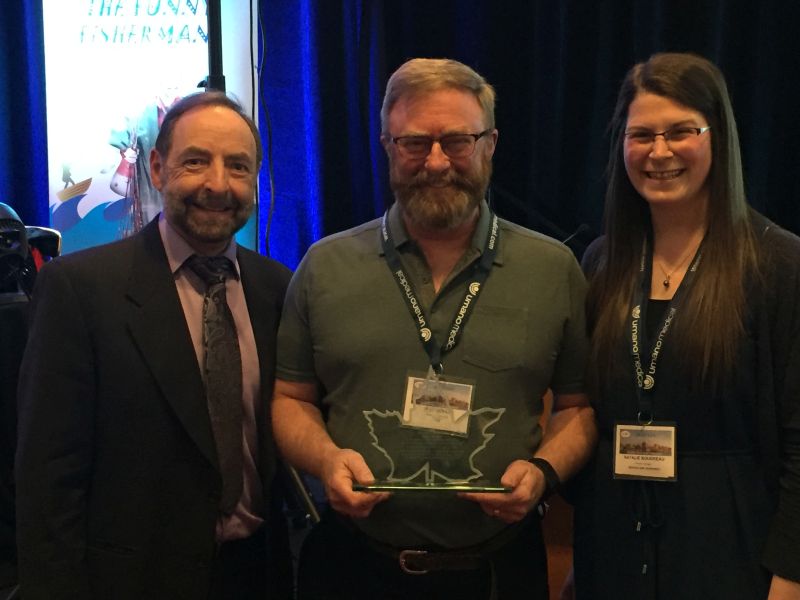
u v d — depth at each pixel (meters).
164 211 1.58
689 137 1.46
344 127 3.36
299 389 1.68
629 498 1.52
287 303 1.69
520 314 1.56
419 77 1.52
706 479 1.46
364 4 3.31
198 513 1.50
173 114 1.57
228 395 1.55
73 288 1.48
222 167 1.53
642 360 1.53
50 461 1.43
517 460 1.54
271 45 3.33
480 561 1.54
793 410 1.42
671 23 3.03
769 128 3.02
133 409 1.46
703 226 1.54
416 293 1.58
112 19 3.18
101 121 3.21
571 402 1.67
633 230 1.61
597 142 3.19
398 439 1.53
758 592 1.44
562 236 3.13
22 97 3.23
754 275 1.45
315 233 3.42
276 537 1.69
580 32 3.16
